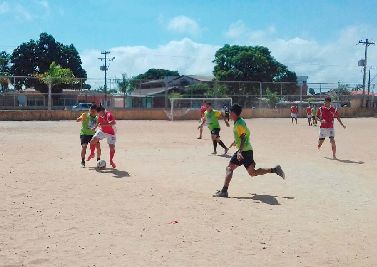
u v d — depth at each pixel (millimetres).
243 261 5668
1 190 9547
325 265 5598
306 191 10039
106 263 5516
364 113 60094
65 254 5809
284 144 20828
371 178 11820
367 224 7441
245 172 12445
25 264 5457
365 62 64000
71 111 44719
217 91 53812
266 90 56156
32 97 49875
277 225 7281
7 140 21281
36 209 8031
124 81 49844
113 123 12766
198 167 13320
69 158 14844
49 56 80312
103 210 8023
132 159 14875
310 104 56250
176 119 47719
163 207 8297
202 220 7473
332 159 15609
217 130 16438
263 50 86750
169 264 5516
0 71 78688
